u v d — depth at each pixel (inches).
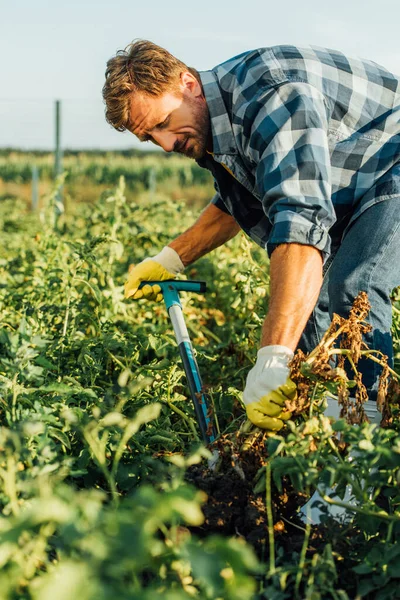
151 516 47.4
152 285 122.6
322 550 74.0
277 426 83.4
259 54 98.0
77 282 152.0
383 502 81.9
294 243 85.3
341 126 100.0
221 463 86.1
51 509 47.6
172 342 130.0
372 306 96.9
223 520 80.0
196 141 101.7
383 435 71.8
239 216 116.9
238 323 165.3
